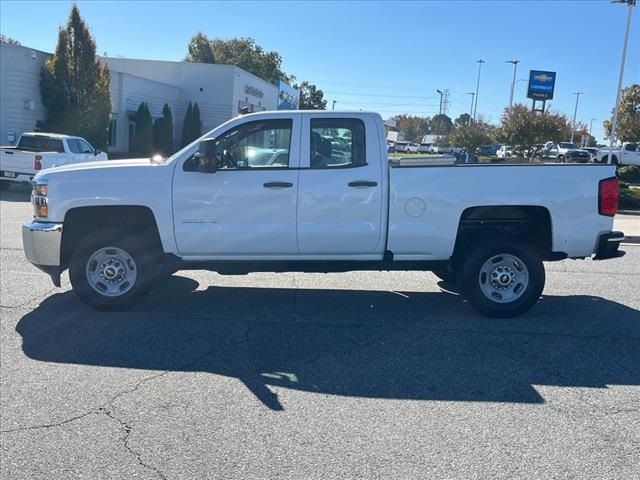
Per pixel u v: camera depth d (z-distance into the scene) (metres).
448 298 7.94
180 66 44.50
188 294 7.90
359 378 5.19
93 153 22.27
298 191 6.64
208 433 4.18
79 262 6.79
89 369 5.30
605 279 9.44
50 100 29.39
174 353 5.72
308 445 4.04
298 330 6.47
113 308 6.93
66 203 6.64
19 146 20.55
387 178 6.69
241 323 6.68
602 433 4.27
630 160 45.44
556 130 36.81
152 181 6.64
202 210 6.66
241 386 4.98
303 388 4.96
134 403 4.63
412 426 4.32
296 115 6.73
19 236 11.78
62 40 29.39
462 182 6.71
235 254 6.78
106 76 31.02
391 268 6.97
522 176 6.75
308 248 6.77
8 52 27.62
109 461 3.82
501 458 3.90
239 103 46.62
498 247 6.81
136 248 6.80
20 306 7.14
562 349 6.02
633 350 6.04
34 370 5.26
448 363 5.57
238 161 6.75
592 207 6.84
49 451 3.93
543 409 4.64
